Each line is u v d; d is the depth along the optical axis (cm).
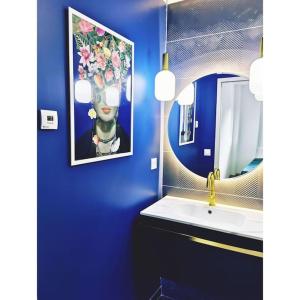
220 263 128
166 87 154
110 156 126
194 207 176
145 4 157
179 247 140
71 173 103
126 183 147
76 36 98
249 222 141
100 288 126
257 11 157
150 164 178
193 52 181
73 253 106
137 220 160
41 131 87
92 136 111
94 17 111
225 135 175
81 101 103
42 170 88
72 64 97
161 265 148
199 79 181
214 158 179
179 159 191
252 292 121
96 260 122
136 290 164
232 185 171
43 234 91
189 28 181
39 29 84
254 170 165
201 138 183
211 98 178
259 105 164
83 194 111
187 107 187
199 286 136
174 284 197
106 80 118
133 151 153
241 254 122
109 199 131
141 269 169
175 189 194
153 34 170
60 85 93
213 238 132
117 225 139
